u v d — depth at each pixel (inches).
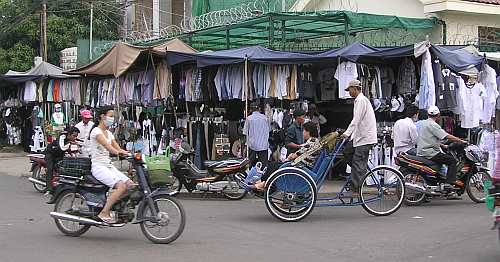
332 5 759.1
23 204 469.1
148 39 870.4
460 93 514.6
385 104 544.1
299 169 384.8
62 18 1169.4
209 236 336.2
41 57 1064.8
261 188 397.7
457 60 519.2
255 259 280.1
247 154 538.6
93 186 329.7
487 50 649.0
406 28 642.8
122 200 324.5
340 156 410.3
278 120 557.9
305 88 558.6
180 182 498.6
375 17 621.3
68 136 498.6
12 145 1014.4
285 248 304.0
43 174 547.2
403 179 410.3
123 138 685.9
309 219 392.5
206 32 718.5
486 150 532.1
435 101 508.1
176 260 277.9
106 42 1050.1
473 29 674.8
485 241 317.4
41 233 346.6
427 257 282.7
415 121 494.9
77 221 328.8
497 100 557.6
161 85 609.6
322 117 597.6
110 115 337.1
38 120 874.1
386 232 344.5
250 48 560.1
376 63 546.3
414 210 428.5
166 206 318.3
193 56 549.3
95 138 328.2
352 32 724.7
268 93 549.3
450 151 455.5
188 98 592.7
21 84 895.1
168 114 644.7
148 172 317.7
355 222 379.6
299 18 609.0
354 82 400.8
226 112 611.2
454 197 469.1
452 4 633.6
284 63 532.4
